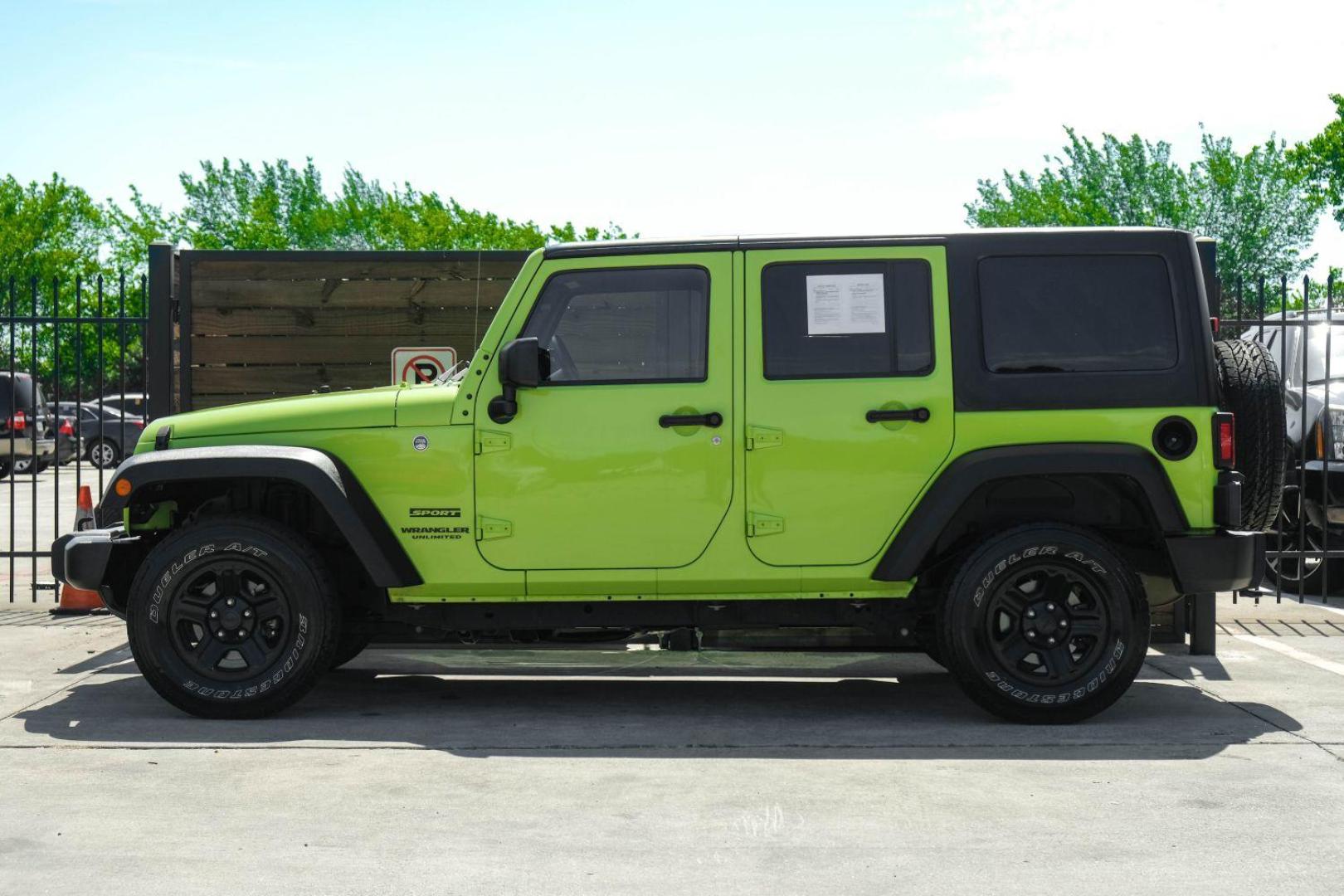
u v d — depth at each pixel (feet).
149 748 19.19
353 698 23.08
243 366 30.19
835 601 21.36
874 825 15.38
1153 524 20.62
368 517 20.83
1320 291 87.25
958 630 20.44
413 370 30.14
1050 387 20.65
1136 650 20.39
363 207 216.54
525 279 21.13
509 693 23.61
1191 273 20.85
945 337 20.74
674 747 19.31
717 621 21.29
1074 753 18.92
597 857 14.24
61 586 35.58
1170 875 13.62
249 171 227.20
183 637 21.18
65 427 96.02
